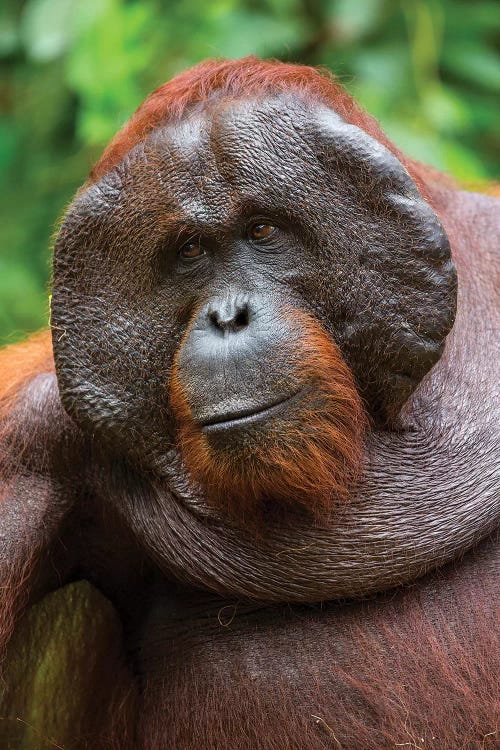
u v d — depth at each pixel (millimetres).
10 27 12109
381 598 5438
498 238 6152
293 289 5137
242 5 11922
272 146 5105
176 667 5902
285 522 5371
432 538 5324
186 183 5152
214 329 5031
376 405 5332
